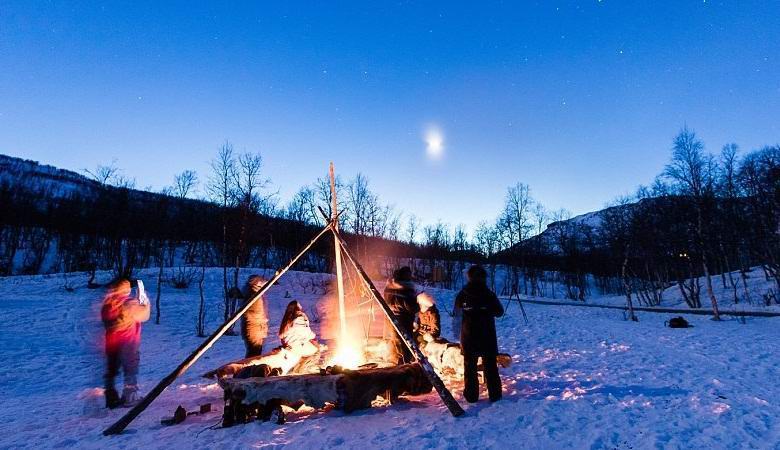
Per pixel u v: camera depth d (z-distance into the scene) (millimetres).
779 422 4238
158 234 38688
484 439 3994
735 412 4543
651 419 4410
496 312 5414
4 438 4848
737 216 35594
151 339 15750
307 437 4227
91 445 4441
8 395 7969
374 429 4371
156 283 28766
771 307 24984
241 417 4891
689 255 34688
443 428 4297
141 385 7719
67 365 11344
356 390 5004
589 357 8727
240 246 23906
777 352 8992
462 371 6340
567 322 18141
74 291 24828
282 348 6734
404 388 5445
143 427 4977
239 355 12266
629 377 6484
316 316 20938
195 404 5992
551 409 4789
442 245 59938
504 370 7473
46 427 5270
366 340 8094
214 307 22938
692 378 6336
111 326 6043
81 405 6543
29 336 15344
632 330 14531
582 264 59500
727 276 43344
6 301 21438
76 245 43969
